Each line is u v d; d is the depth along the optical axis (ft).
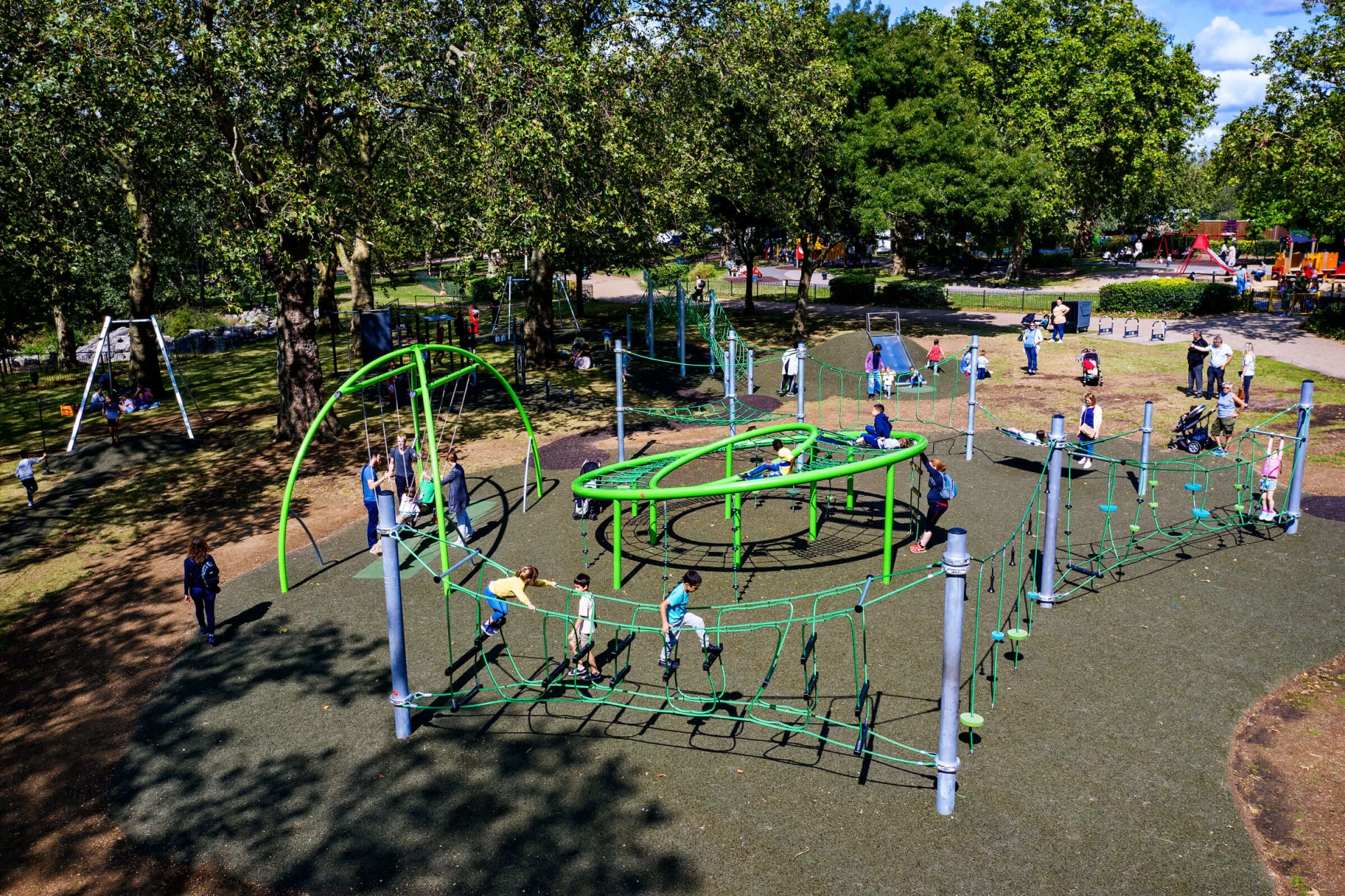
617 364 63.67
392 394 94.17
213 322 166.91
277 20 63.57
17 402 108.99
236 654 39.99
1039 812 27.30
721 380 101.19
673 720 33.35
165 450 77.46
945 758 26.99
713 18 93.40
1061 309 114.32
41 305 91.97
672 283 155.33
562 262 111.04
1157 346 107.04
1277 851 25.44
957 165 107.24
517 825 27.66
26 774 31.94
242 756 32.14
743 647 38.60
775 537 51.80
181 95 62.49
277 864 26.45
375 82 66.23
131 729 34.37
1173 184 210.18
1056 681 34.81
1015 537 50.19
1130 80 163.73
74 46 59.88
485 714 34.24
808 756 30.71
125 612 45.34
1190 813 27.09
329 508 61.05
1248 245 236.63
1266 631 38.32
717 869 25.39
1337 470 59.72
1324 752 29.94
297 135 71.92
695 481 64.08
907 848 25.93
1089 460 62.49
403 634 32.12
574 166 72.33
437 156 74.54
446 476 53.88
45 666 40.16
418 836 27.35
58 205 69.97
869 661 36.91
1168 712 32.50
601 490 43.98
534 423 83.51
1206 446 65.46
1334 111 92.68
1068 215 188.14
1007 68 175.22
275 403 99.09
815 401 89.04
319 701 35.68
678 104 93.91
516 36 71.15
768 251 257.96
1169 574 44.62
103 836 28.25
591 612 35.42
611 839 26.86
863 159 109.29
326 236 73.67
